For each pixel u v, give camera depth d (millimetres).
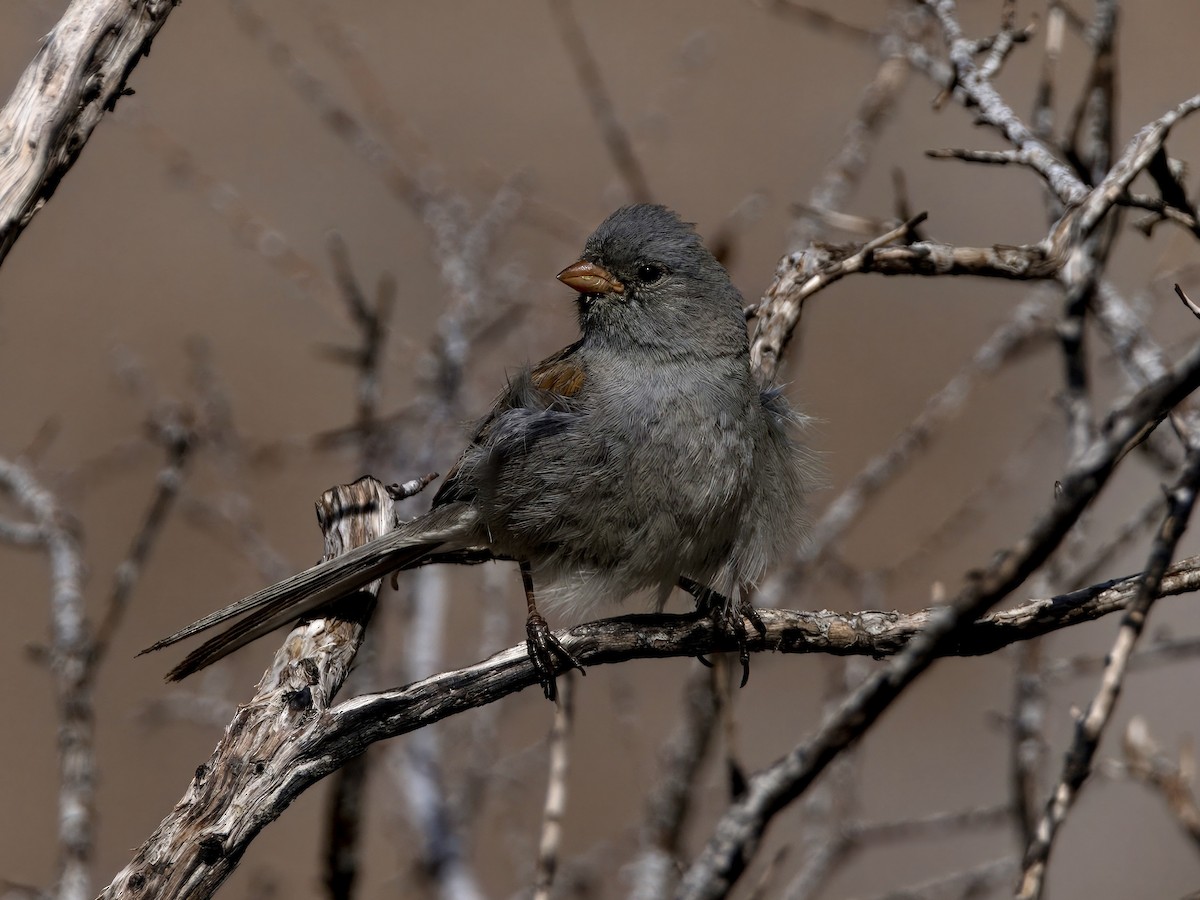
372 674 9844
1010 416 15227
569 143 17219
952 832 11062
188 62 17781
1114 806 12773
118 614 8492
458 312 10648
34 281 16594
